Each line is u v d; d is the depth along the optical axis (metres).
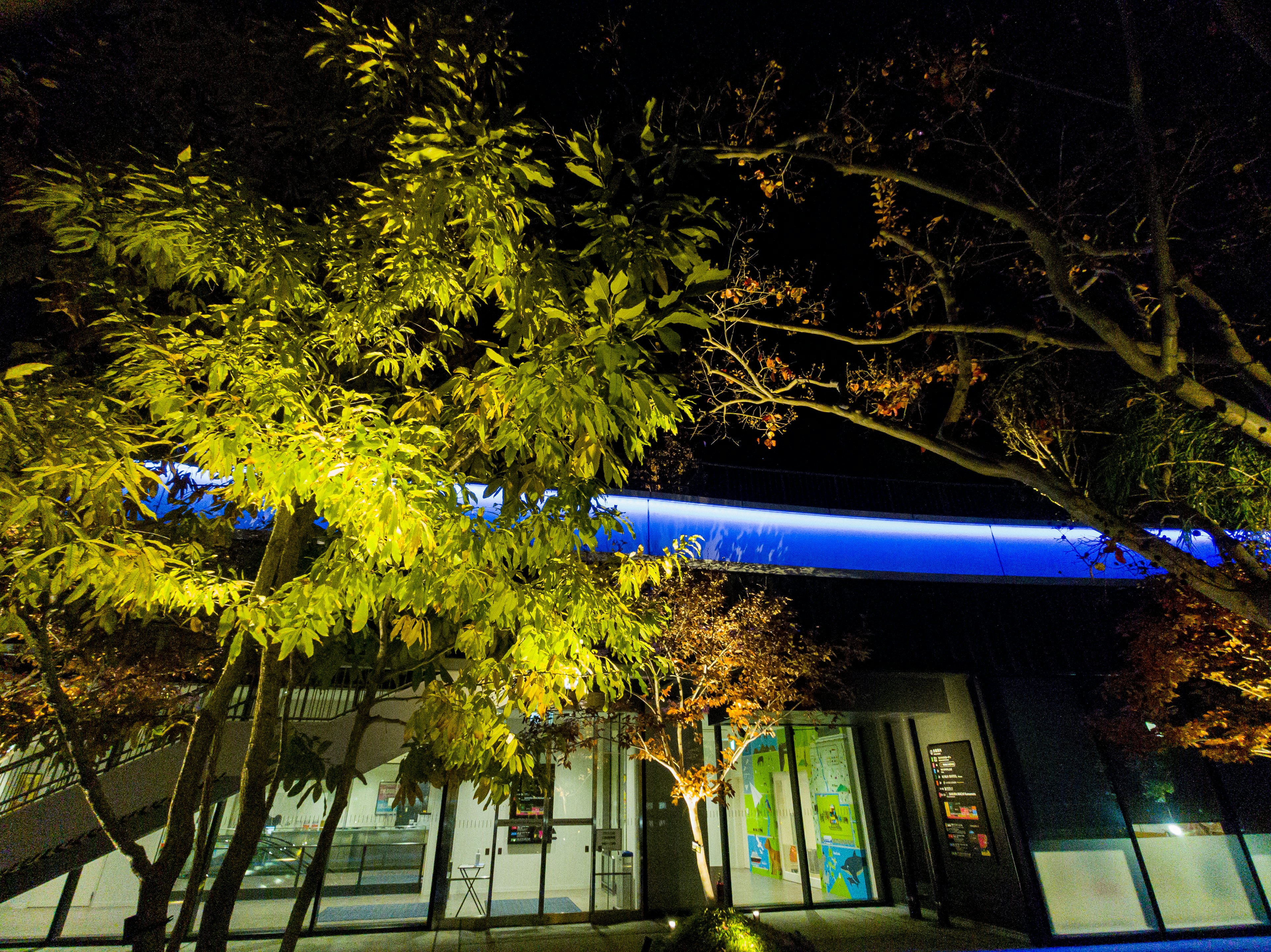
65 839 6.96
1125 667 12.84
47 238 3.92
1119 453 5.76
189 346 2.50
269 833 10.81
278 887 10.56
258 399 2.32
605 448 3.00
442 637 4.71
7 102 4.18
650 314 2.46
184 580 2.68
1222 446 5.41
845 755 14.53
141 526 3.49
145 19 4.11
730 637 10.05
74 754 2.70
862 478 15.09
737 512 13.84
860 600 12.99
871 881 13.61
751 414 8.61
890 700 12.64
